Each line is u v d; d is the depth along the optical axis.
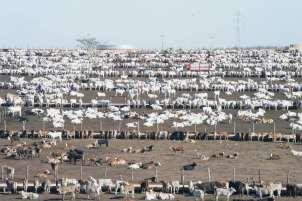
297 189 150.12
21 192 146.75
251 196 148.38
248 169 177.75
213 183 152.62
